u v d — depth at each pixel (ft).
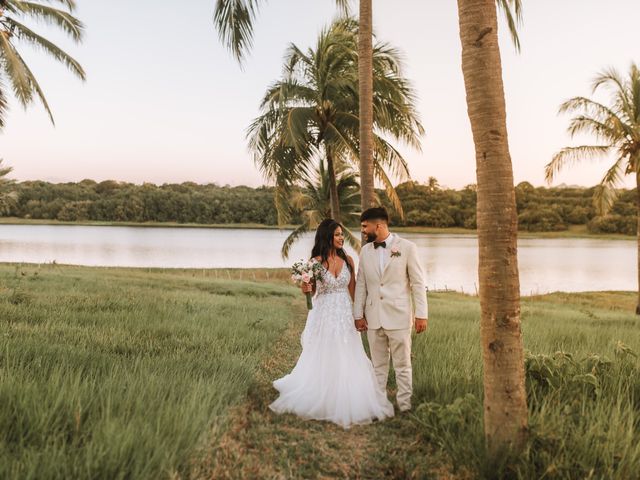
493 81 9.99
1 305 26.63
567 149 63.87
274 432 12.85
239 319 28.78
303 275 14.67
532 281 120.47
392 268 14.47
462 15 10.24
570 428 11.28
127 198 364.38
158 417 10.44
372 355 15.11
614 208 329.93
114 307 29.32
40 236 248.93
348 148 47.83
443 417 11.51
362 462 11.34
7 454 8.84
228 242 240.53
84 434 9.95
